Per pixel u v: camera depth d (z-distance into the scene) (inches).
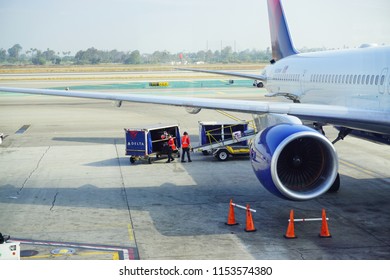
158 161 1168.2
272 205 837.8
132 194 910.4
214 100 850.8
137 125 1701.5
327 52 1108.5
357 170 1070.4
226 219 773.9
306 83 1134.4
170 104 869.2
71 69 6530.5
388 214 788.6
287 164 711.7
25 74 5152.6
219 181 989.8
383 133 776.9
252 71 5319.9
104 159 1196.5
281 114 773.9
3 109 2196.1
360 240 685.3
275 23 1481.3
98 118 1884.8
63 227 748.6
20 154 1263.5
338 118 756.6
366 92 845.2
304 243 677.3
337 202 850.8
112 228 741.9
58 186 967.6
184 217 785.6
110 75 4803.2
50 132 1581.0
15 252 612.4
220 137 1230.3
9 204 861.2
